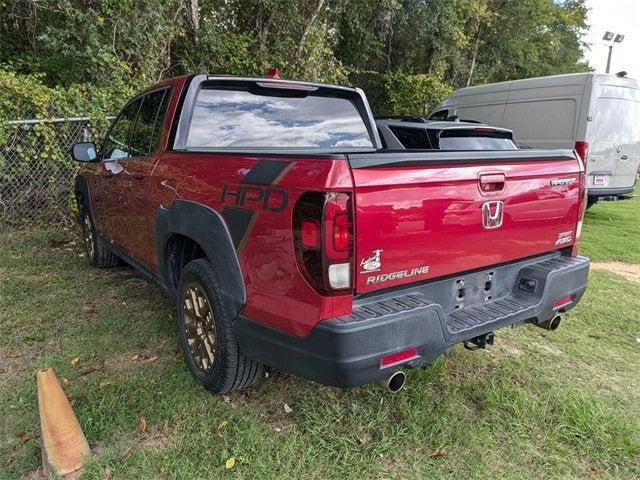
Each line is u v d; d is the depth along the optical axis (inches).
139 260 159.6
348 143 153.9
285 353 91.5
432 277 98.8
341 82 551.2
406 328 88.7
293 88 144.9
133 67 355.3
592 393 129.8
